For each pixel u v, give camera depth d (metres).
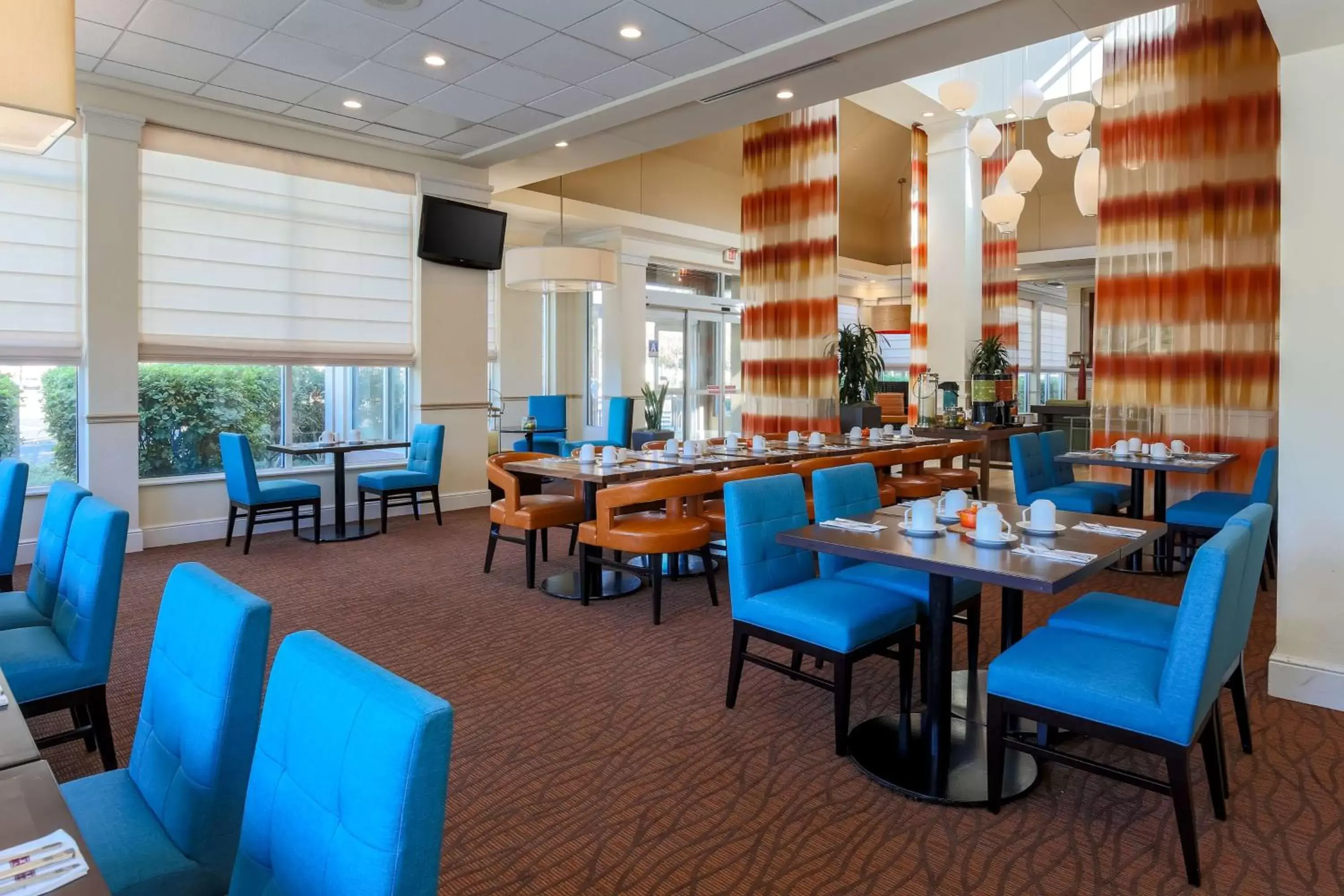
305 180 6.82
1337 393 3.09
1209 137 6.13
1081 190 7.31
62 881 0.90
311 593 4.84
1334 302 3.07
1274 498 4.67
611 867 2.15
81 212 5.65
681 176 12.02
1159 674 2.19
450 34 4.95
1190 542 5.35
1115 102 6.49
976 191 9.40
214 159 6.24
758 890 2.04
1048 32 5.03
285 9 4.58
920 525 2.69
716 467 5.16
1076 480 7.06
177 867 1.38
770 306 9.19
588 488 4.81
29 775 1.16
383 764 0.96
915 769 2.62
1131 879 2.08
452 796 2.51
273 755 1.17
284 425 7.00
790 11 4.65
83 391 5.71
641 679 3.47
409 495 7.39
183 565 1.71
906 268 15.22
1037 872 2.11
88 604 2.35
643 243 10.89
